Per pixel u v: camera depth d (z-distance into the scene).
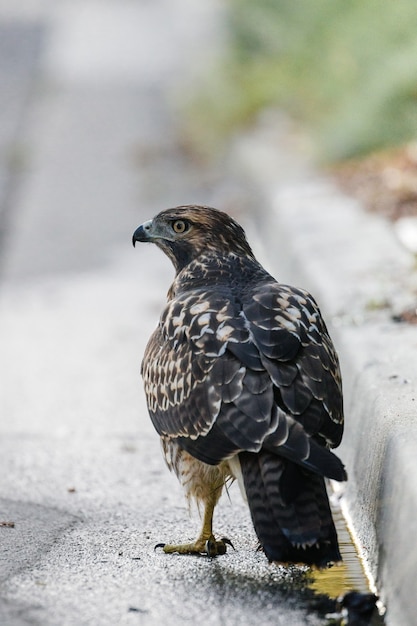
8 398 12.70
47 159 25.91
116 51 36.47
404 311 11.38
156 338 8.70
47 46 37.72
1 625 7.44
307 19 25.64
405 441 8.20
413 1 20.30
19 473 10.54
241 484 7.79
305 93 25.70
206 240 9.43
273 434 7.36
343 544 8.87
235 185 23.47
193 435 7.93
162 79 32.78
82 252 19.30
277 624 7.46
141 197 22.78
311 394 7.66
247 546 8.82
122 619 7.53
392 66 19.56
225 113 27.44
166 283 17.33
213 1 40.72
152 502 9.80
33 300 16.67
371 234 14.65
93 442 11.32
